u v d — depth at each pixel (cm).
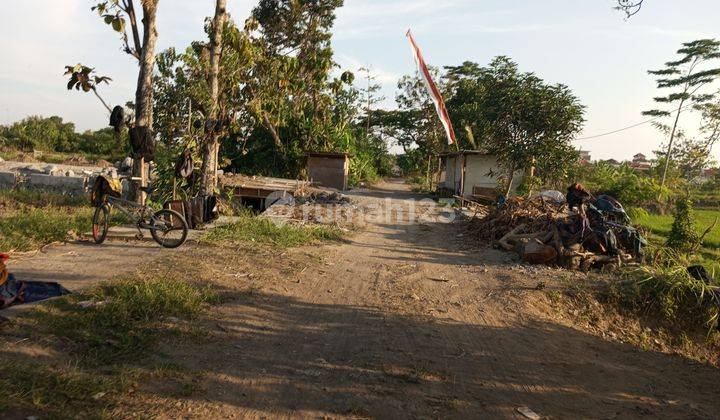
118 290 551
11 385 333
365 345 509
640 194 2519
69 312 476
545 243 975
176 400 355
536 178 2169
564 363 523
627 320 721
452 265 941
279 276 746
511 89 2178
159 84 1961
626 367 551
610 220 1023
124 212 868
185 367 410
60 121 5403
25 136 4816
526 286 786
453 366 474
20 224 902
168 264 721
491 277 847
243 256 834
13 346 393
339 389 403
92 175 2139
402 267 901
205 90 1752
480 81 4750
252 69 1616
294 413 358
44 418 304
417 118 5466
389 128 6138
